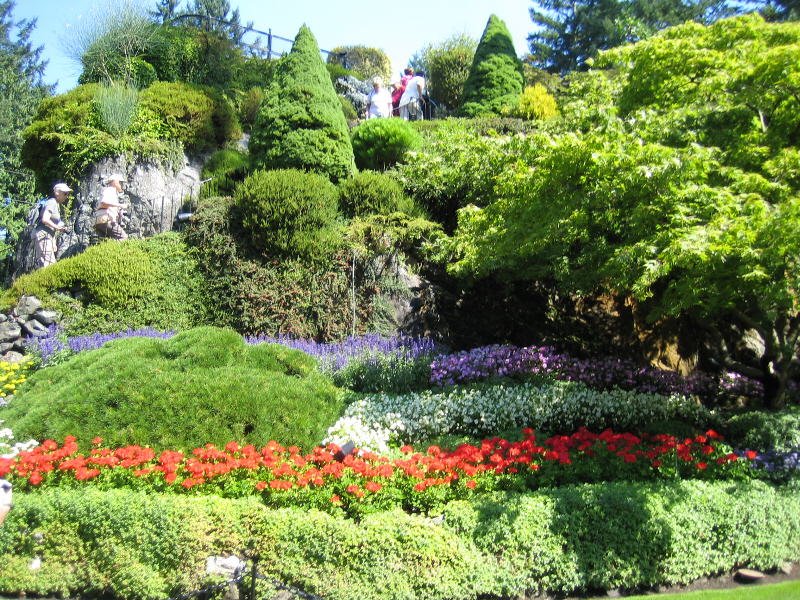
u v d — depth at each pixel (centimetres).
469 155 1062
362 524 436
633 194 542
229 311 1004
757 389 927
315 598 376
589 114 683
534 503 463
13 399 682
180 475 503
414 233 998
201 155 1410
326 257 1000
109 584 438
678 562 454
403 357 862
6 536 448
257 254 1028
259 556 426
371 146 1292
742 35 687
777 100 609
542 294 1042
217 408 571
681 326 1027
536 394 742
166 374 603
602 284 875
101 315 1016
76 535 448
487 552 438
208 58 1752
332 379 830
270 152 1183
